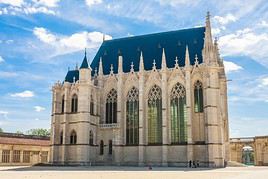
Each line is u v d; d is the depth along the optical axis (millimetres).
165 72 82500
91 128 84375
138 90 85812
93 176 38844
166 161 77812
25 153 103875
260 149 107562
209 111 75188
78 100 83375
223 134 87250
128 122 85750
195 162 75500
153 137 82000
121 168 65938
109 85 89812
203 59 80750
